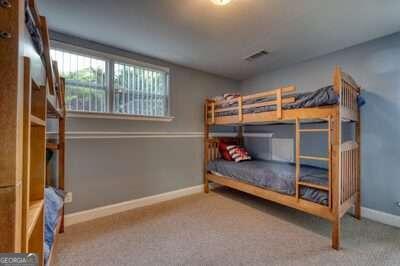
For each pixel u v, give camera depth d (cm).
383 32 244
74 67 259
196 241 213
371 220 260
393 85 248
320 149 310
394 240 212
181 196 357
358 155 268
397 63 245
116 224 251
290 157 350
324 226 245
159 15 209
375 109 261
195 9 199
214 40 264
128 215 278
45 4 190
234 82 436
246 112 299
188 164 368
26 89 61
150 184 322
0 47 48
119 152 293
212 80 402
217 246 204
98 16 211
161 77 337
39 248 100
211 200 337
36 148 107
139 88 313
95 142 273
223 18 214
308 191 226
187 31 242
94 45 270
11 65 49
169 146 345
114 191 288
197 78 381
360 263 176
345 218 266
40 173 108
